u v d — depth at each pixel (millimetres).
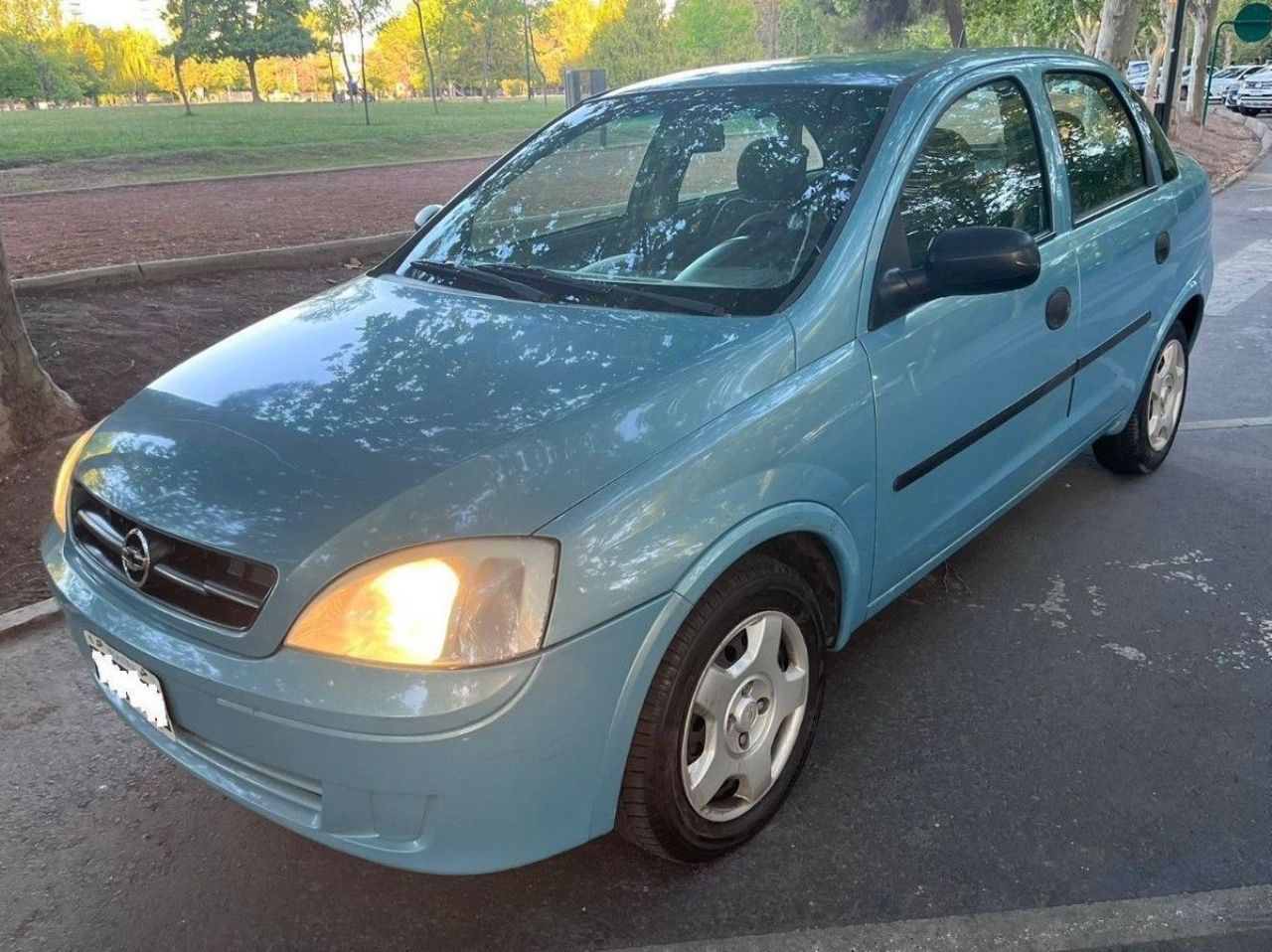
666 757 2148
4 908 2381
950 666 3215
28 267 8430
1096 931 2213
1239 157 19828
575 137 3471
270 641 1922
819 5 31328
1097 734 2869
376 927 2299
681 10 54812
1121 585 3686
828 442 2410
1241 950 2156
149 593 2123
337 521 1941
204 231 10477
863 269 2568
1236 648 3277
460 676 1846
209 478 2131
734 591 2205
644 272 2818
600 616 1940
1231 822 2518
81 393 5371
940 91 2959
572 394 2223
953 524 3059
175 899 2398
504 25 52406
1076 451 3828
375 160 18797
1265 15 18344
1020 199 3250
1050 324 3285
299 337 2742
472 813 1924
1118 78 4082
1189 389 5961
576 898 2354
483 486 1970
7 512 4277
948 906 2293
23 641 3533
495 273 3023
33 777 2846
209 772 2131
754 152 2939
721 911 2303
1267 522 4164
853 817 2576
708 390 2246
